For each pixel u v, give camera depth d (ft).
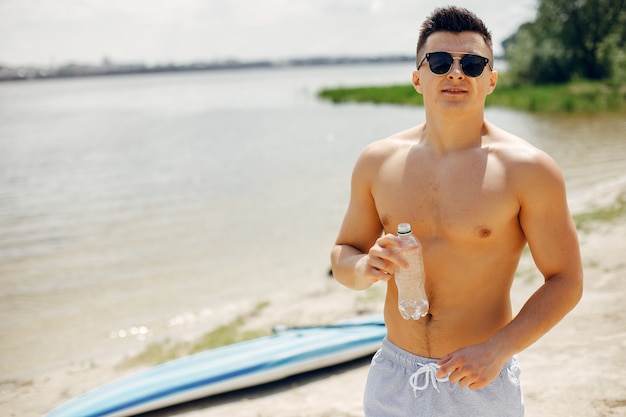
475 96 7.11
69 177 65.87
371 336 17.15
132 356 21.36
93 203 51.52
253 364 15.92
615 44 138.31
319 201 47.57
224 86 389.60
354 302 22.43
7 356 22.16
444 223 7.13
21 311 27.09
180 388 15.24
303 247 34.99
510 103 111.55
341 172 60.49
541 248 6.87
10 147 93.97
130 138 101.24
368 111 134.82
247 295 27.22
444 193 7.16
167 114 157.07
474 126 7.24
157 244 37.73
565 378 13.34
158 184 59.31
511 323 6.73
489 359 6.49
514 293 19.57
